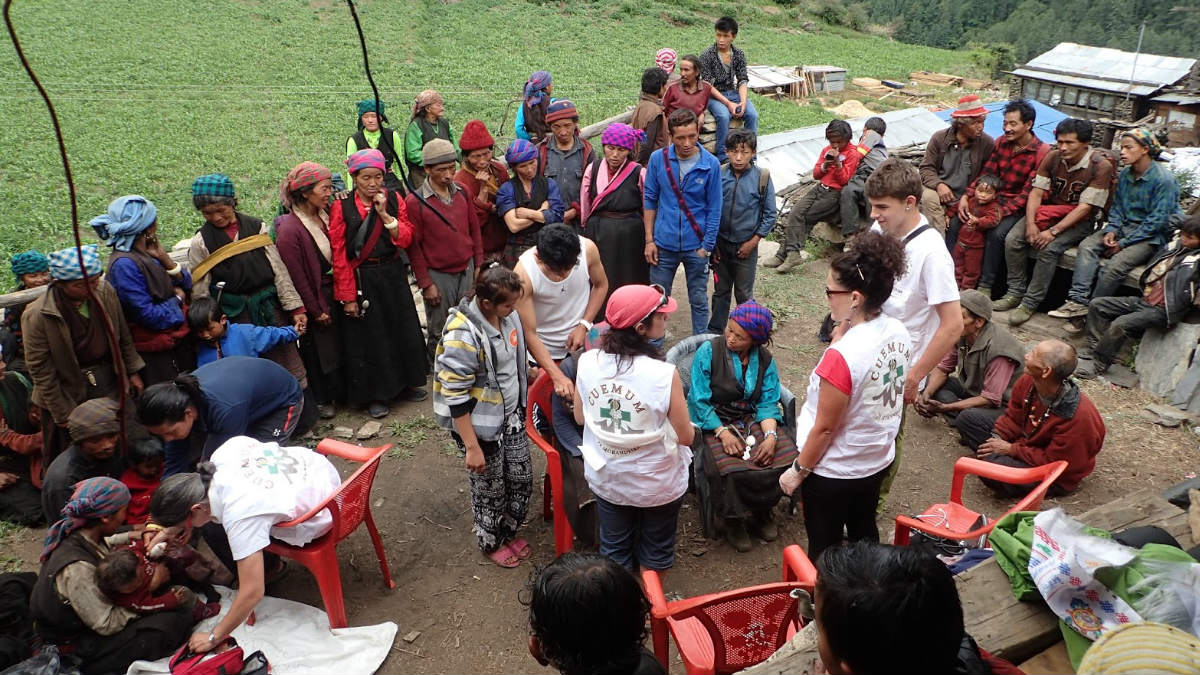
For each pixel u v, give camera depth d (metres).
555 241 4.33
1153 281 5.95
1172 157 8.80
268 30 27.48
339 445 4.12
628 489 3.67
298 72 23.12
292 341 5.44
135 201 4.87
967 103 7.43
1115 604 2.50
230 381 4.23
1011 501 4.91
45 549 3.63
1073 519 2.77
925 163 7.82
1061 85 20.89
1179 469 5.11
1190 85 12.50
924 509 4.88
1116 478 5.04
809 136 12.33
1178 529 3.07
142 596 3.64
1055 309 7.45
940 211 7.86
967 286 7.54
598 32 31.45
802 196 8.97
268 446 3.76
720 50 9.90
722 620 2.97
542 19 32.28
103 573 3.45
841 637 1.73
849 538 3.88
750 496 4.30
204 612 3.86
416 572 4.43
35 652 3.55
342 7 31.17
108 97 19.78
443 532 4.75
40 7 27.52
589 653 2.00
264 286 5.33
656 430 3.54
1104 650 1.88
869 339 3.25
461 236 6.02
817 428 3.36
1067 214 6.72
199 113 18.95
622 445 3.55
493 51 27.67
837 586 1.74
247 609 3.52
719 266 6.79
